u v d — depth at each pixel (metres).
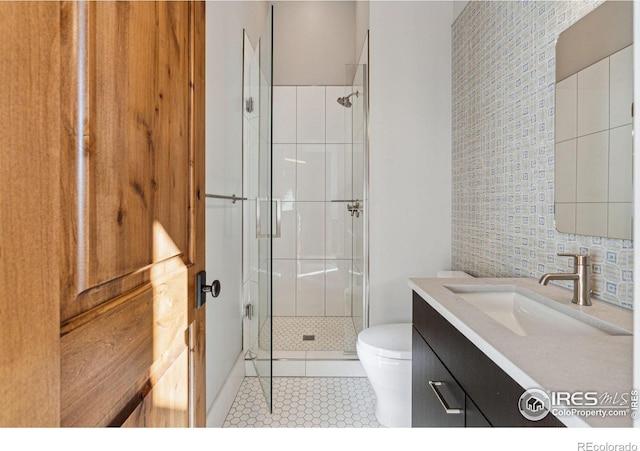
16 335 0.35
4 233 0.34
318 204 3.36
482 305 1.29
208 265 1.66
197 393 0.93
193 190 0.90
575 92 1.21
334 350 2.57
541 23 1.41
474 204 2.04
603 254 1.09
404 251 2.40
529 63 1.49
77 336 0.45
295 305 3.39
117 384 0.55
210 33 1.65
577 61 1.20
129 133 0.58
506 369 0.66
